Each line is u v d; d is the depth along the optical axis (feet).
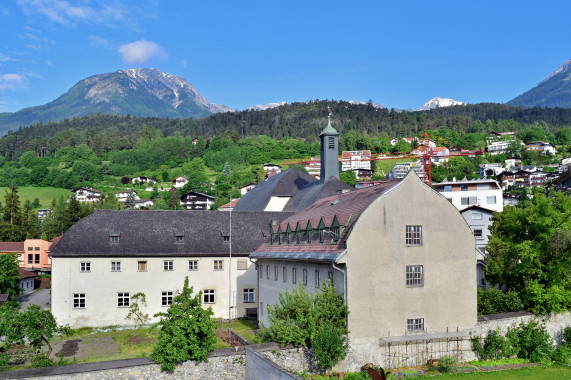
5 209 438.40
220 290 200.64
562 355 131.85
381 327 121.80
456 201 359.25
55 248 190.70
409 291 125.08
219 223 213.87
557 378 117.80
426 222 128.06
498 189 354.95
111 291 191.93
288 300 120.88
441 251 128.98
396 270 124.16
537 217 148.05
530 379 116.88
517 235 156.97
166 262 197.47
